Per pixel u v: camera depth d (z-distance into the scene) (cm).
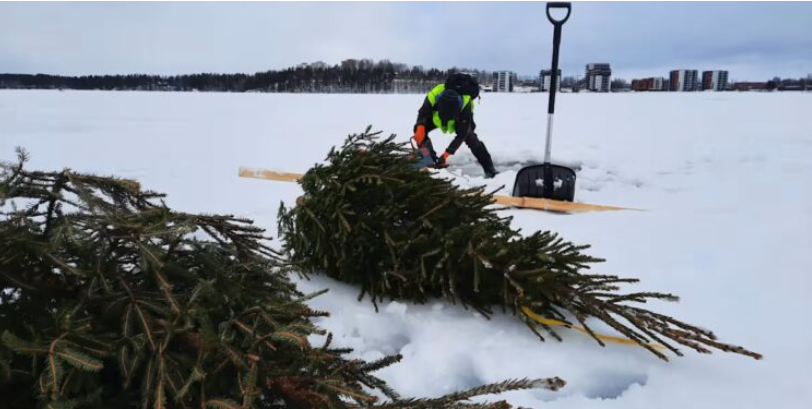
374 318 266
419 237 266
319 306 280
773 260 351
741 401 197
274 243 387
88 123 1355
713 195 573
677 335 216
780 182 630
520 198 518
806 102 2489
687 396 201
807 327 254
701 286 309
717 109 2028
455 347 238
